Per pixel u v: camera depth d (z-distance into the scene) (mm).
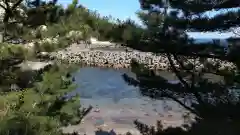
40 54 8664
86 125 11859
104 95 19234
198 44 8273
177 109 15453
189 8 8008
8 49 7430
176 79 9836
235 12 7895
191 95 8844
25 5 8992
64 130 10578
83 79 24844
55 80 5785
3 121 2932
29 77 7688
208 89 8156
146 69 9289
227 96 8094
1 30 8477
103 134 10758
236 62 8102
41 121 3508
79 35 8398
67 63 7941
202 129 7848
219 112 7602
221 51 8125
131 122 12859
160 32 8484
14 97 3943
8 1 8578
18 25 8672
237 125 7328
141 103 17000
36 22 8664
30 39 8344
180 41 8273
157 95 9219
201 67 8875
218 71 8438
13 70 7805
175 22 8219
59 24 8289
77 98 6691
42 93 4879
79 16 8547
